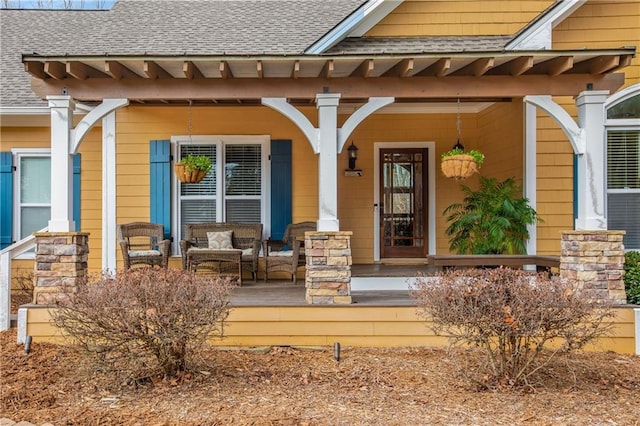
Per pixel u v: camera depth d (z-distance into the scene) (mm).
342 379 4250
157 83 5551
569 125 5562
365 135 8523
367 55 5113
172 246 7766
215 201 7859
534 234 6902
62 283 5270
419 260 8500
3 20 10102
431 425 3307
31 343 5125
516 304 3857
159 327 3943
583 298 3967
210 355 4895
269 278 7820
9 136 8133
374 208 8523
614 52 5113
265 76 5590
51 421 3375
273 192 7832
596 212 5488
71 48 8047
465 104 8086
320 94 5535
